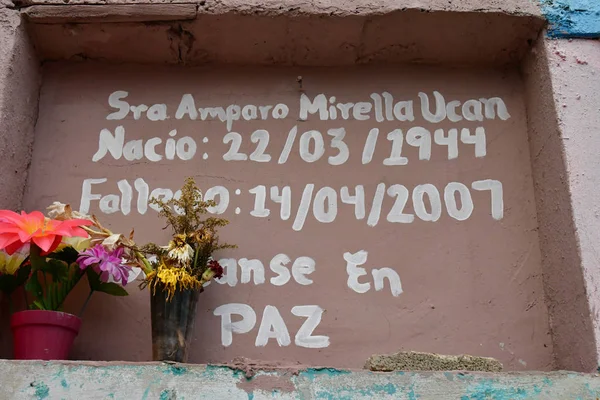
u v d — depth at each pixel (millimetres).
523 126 2971
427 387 2246
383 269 2721
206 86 3016
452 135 2941
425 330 2637
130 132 2932
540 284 2719
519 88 3035
